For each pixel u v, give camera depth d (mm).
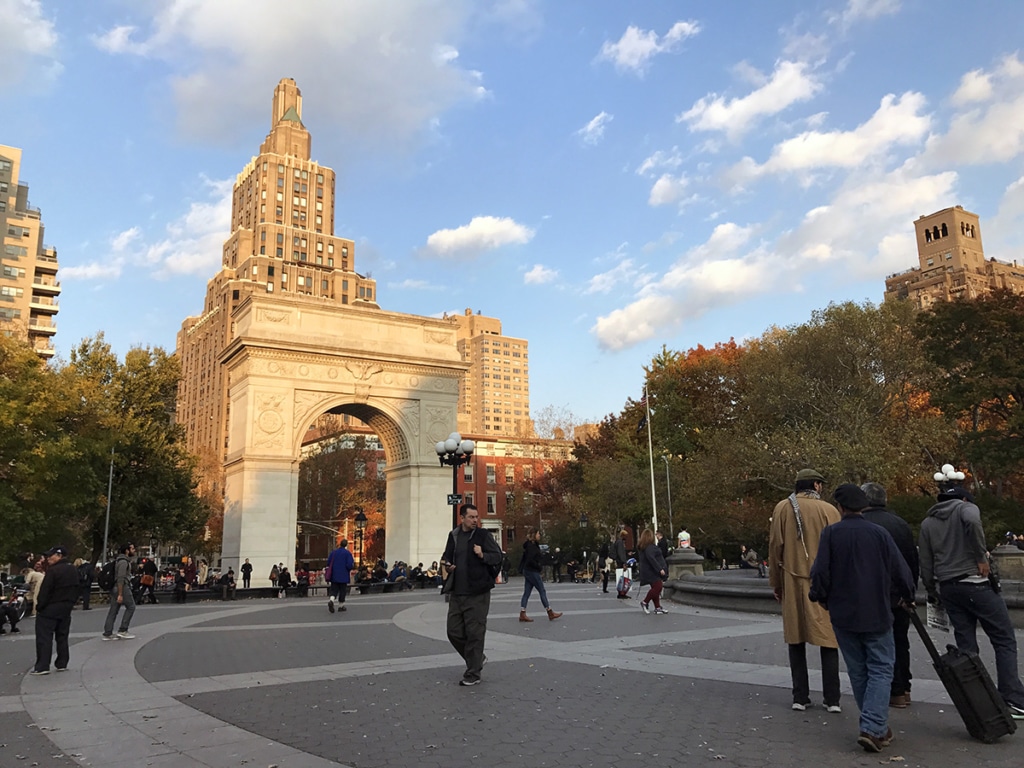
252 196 142625
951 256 135625
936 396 44031
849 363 43344
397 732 7172
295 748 6688
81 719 8188
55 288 94500
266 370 43906
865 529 6605
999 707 6336
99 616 24281
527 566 17781
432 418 48625
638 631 15078
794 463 39219
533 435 83688
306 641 15094
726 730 6844
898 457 37750
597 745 6492
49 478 34594
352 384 46375
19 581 40188
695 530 54344
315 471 76375
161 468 47219
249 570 38844
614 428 69312
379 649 13430
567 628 15961
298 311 45969
